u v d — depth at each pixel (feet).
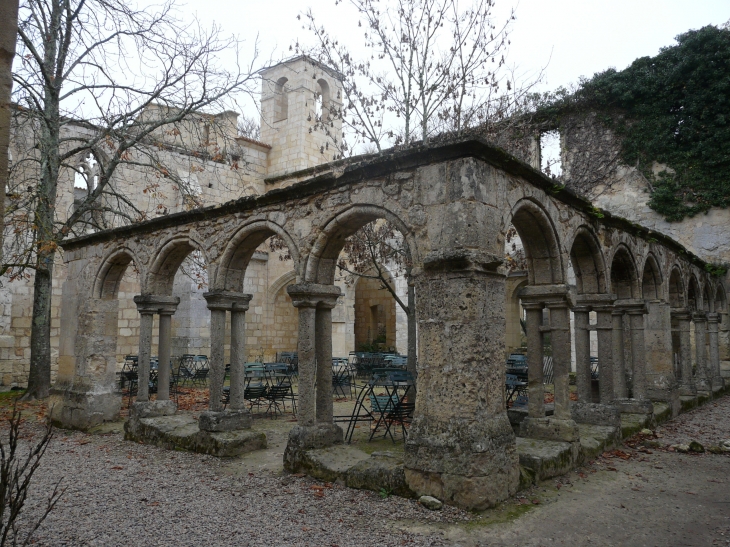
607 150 58.18
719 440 28.73
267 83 75.77
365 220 22.90
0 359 49.78
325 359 23.99
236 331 27.61
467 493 17.42
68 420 33.01
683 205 54.03
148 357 30.78
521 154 45.34
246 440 25.52
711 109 53.42
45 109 43.34
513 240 55.42
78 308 34.40
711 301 49.39
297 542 15.35
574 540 15.60
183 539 15.61
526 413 28.07
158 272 30.99
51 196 42.47
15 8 9.09
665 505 18.62
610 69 58.59
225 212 27.09
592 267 29.01
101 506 18.44
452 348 18.43
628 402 32.42
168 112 46.34
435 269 19.02
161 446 27.32
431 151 19.56
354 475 20.01
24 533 15.89
